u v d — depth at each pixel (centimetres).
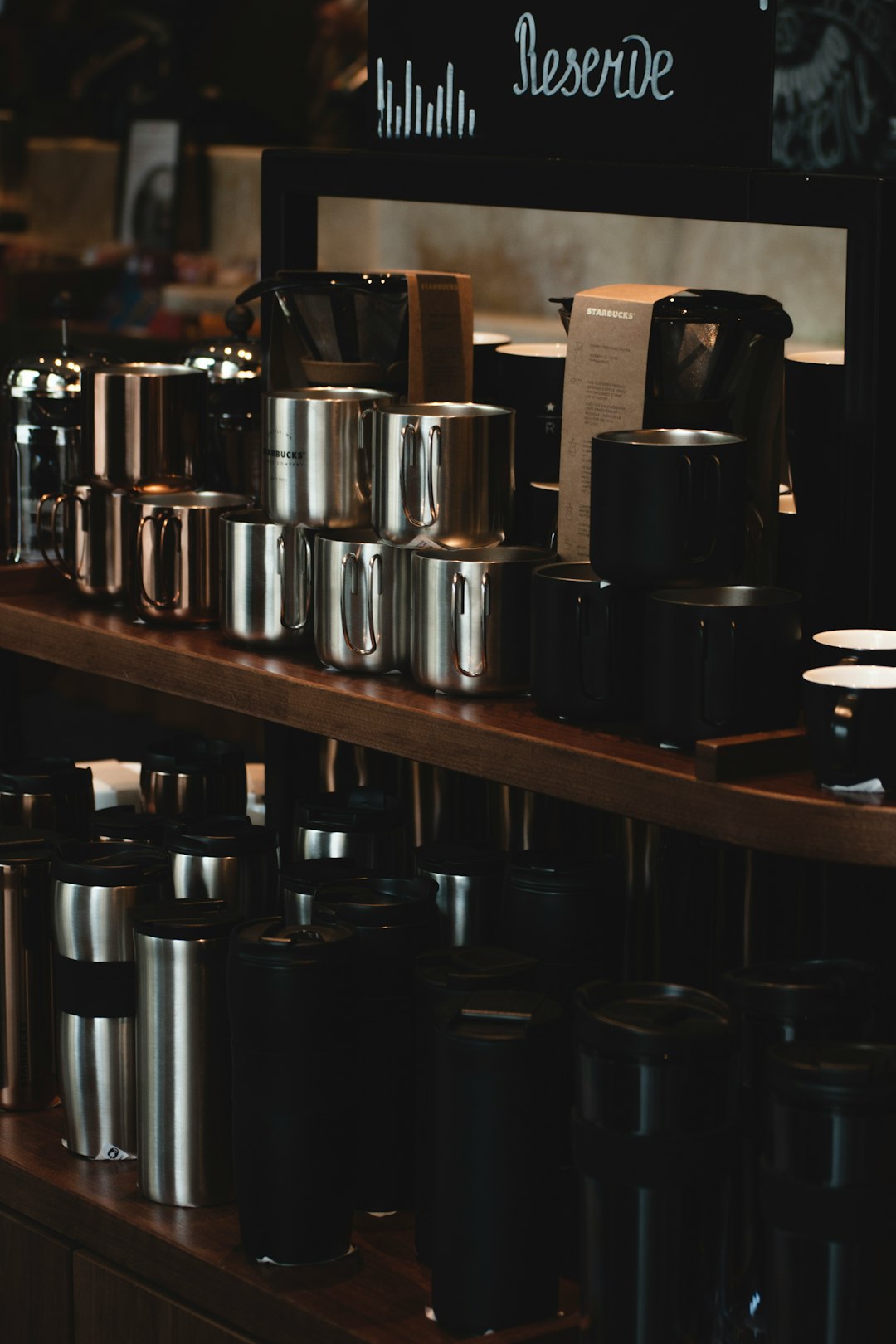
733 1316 157
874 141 418
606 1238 148
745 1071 155
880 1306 140
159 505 211
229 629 203
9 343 622
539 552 183
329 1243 175
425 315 204
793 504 193
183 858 198
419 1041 170
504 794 209
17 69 682
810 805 147
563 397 190
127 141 648
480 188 203
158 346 584
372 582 187
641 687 171
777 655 159
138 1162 196
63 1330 194
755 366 183
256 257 625
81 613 223
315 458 195
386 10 216
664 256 520
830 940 174
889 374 172
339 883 188
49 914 212
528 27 200
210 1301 177
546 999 162
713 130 184
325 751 237
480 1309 160
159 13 635
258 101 621
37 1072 214
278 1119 172
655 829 187
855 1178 138
